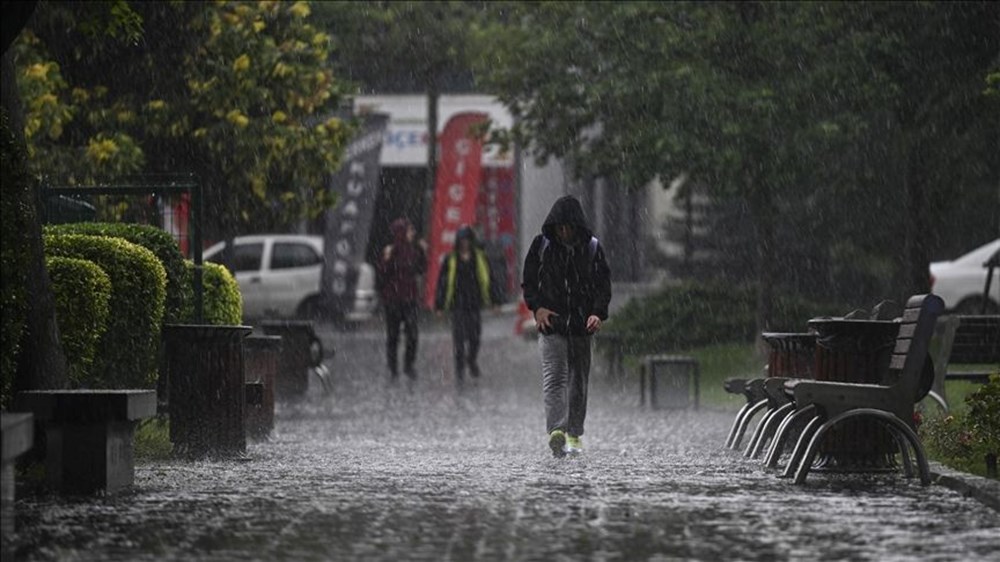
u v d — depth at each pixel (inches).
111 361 1706.4
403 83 5767.7
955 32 3208.7
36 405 1299.2
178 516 1179.3
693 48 3395.7
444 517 1173.1
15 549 1017.5
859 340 1508.4
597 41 3565.5
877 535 1082.7
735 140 3316.9
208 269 2094.0
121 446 1354.6
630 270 6117.1
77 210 2188.7
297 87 3201.3
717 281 4060.0
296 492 1338.6
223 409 1692.9
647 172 3449.8
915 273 3400.6
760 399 1866.4
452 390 3100.4
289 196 3302.2
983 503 1251.8
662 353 3688.5
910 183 3383.4
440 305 3351.4
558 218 1745.8
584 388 1766.7
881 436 1478.8
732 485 1393.9
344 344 4394.7
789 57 3344.0
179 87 3100.4
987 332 2062.0
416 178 6033.5
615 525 1128.8
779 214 3941.9
